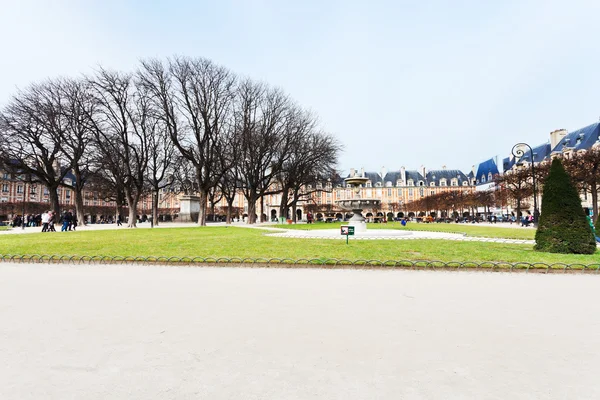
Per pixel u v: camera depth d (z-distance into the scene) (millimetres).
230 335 4258
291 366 3426
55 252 12000
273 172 40781
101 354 3709
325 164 42656
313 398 2830
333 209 103938
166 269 9352
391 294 6375
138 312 5223
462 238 17859
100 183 51844
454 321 4793
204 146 37875
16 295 6348
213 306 5566
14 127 33781
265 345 3943
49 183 39031
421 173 112312
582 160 35312
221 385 3053
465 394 2896
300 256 10703
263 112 39812
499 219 65062
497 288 6895
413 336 4227
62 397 2855
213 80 35156
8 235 21328
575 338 4180
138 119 36031
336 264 9492
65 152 35656
